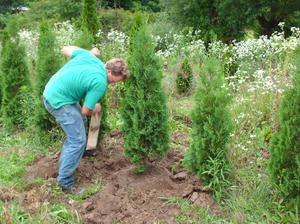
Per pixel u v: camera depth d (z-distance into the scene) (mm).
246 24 16312
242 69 8203
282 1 15859
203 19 16516
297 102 4082
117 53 8711
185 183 4969
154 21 18906
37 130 6223
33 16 23656
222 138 4605
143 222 4402
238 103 6055
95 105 4914
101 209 4578
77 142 4832
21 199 4727
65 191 4965
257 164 5039
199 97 4625
